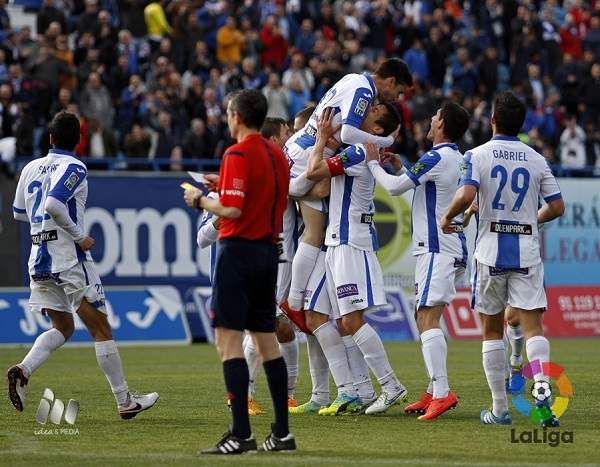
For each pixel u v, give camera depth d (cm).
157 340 6756
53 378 4559
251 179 2508
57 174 3134
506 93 2977
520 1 9744
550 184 2977
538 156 2975
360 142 3291
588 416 3253
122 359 5628
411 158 7862
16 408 3222
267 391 4012
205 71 8119
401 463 2400
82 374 4753
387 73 3391
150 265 6869
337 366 3341
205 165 7356
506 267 2916
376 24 9100
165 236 6906
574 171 8250
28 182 3241
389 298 7131
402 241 7181
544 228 7450
